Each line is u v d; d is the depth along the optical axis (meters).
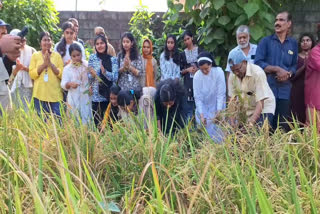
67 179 1.97
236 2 5.82
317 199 2.09
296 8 6.62
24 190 2.23
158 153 2.78
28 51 6.14
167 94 4.23
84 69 5.33
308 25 6.65
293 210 2.00
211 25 6.11
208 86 5.12
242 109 3.66
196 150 2.93
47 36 5.87
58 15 9.66
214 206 2.12
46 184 2.44
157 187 1.80
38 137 2.82
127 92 4.50
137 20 9.29
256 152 2.82
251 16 5.80
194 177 2.46
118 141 3.12
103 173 2.80
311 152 2.72
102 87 5.38
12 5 8.72
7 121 3.08
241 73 4.18
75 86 5.25
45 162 2.56
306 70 4.82
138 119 3.37
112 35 9.51
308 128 3.08
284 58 5.11
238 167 2.26
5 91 3.95
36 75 5.67
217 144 2.96
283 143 2.82
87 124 3.49
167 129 4.45
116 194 2.55
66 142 2.83
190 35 6.23
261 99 4.10
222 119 3.63
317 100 4.66
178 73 6.15
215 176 2.32
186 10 6.28
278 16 5.08
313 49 4.74
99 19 9.52
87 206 1.91
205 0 6.07
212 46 6.16
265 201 1.72
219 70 5.17
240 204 2.21
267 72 5.00
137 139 3.07
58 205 1.99
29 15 8.88
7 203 2.19
